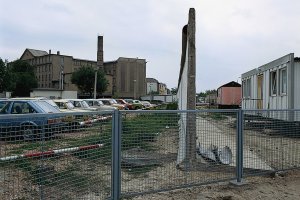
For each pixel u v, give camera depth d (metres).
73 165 4.30
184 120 5.88
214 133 6.23
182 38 10.05
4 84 66.19
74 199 4.33
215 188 6.11
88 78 81.25
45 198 3.93
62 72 98.94
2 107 14.05
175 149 5.75
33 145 3.75
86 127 4.48
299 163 7.52
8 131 3.50
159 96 95.50
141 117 5.34
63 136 4.13
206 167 6.12
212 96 65.81
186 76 9.15
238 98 34.78
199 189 6.00
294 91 13.43
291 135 7.40
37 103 14.09
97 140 4.68
